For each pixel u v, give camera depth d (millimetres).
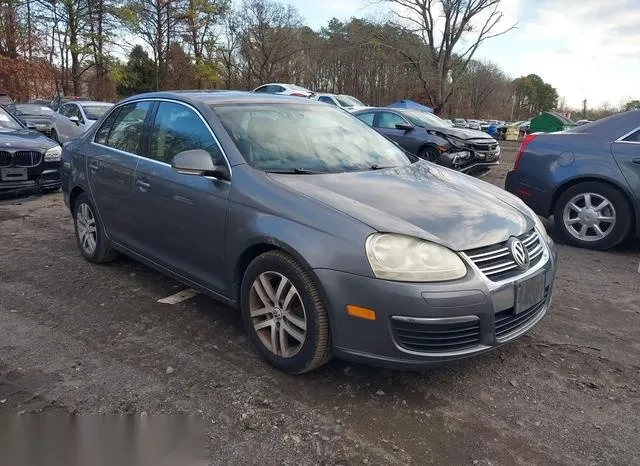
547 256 3291
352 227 2779
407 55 33594
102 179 4555
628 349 3555
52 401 2834
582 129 6012
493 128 39812
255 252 3225
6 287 4438
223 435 2594
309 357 2924
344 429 2646
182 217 3654
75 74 34219
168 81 39500
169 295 4297
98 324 3766
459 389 3023
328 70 53969
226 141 3488
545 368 3279
